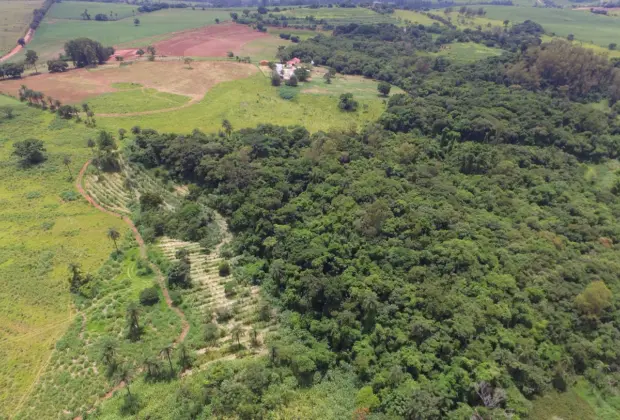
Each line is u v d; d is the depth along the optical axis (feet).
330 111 558.15
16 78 633.20
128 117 515.50
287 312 254.06
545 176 375.04
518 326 227.40
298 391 207.82
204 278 281.33
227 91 610.24
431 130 457.68
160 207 347.56
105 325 240.53
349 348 225.97
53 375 210.79
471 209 321.73
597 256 280.72
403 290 238.68
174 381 207.92
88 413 193.47
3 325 238.48
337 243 273.33
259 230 303.27
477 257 260.62
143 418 188.44
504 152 403.75
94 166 399.24
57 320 243.81
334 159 380.58
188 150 388.16
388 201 316.60
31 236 311.88
